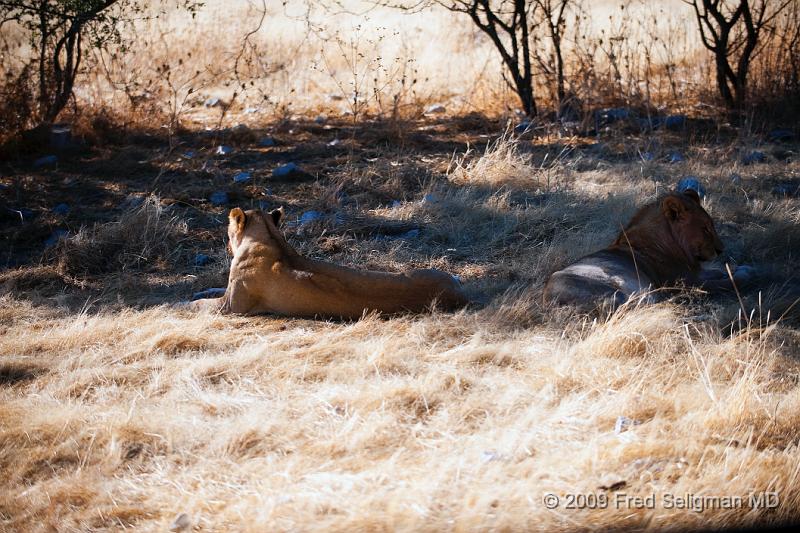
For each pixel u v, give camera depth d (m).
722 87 22.03
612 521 5.89
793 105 21.02
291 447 7.27
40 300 12.10
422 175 17.56
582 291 10.45
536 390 8.12
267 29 30.05
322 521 6.07
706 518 5.89
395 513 6.02
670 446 6.68
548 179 16.59
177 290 12.63
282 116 22.39
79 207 15.97
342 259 13.52
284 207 16.05
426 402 7.86
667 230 11.46
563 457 6.71
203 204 16.12
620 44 22.95
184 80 25.36
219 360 9.09
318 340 9.80
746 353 8.36
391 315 10.65
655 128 20.86
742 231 13.88
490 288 11.92
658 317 9.36
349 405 7.90
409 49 27.77
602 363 8.55
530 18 27.08
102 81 24.12
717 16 21.86
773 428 7.07
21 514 6.66
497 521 5.90
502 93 23.92
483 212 15.18
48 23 20.41
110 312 11.36
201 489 6.74
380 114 21.67
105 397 8.46
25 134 19.20
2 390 8.77
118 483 6.93
